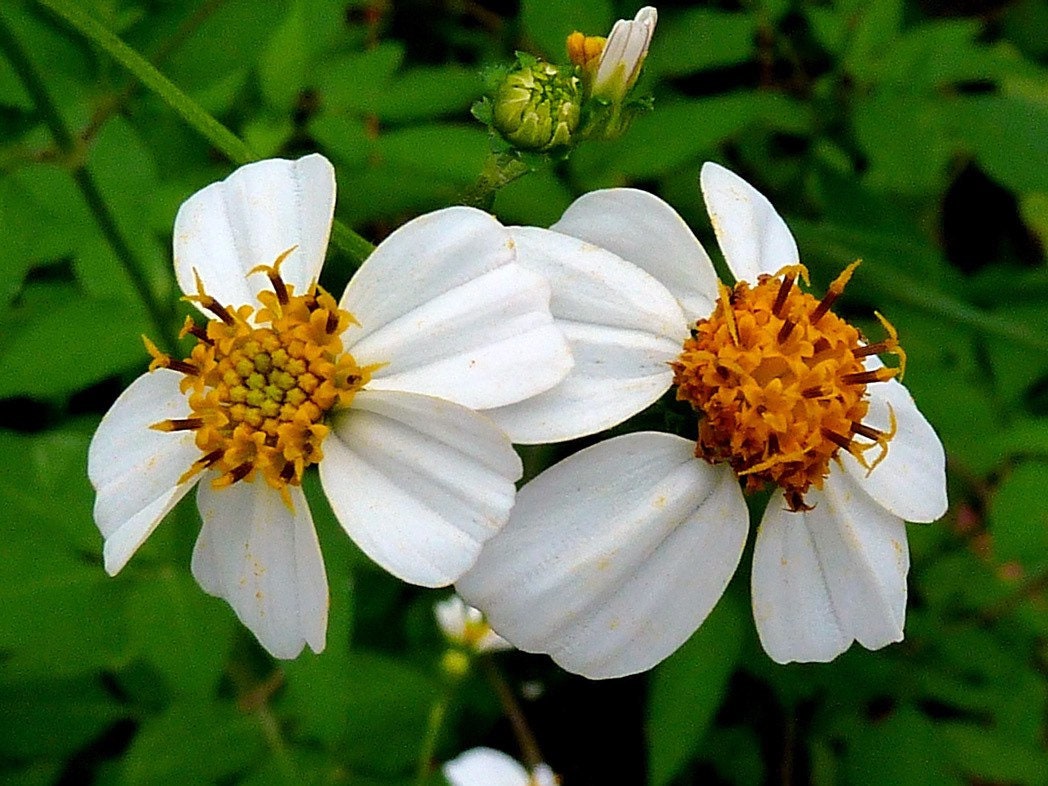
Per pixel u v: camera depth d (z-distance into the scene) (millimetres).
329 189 83
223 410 80
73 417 138
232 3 125
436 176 125
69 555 115
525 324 77
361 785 125
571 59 98
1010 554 129
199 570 81
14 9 123
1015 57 176
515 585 78
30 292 129
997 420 147
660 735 119
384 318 80
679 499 83
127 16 124
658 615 82
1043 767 142
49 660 112
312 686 106
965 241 199
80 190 118
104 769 132
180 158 130
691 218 147
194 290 83
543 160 97
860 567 88
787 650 87
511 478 75
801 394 86
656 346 84
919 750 141
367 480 78
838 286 90
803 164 161
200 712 124
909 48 154
